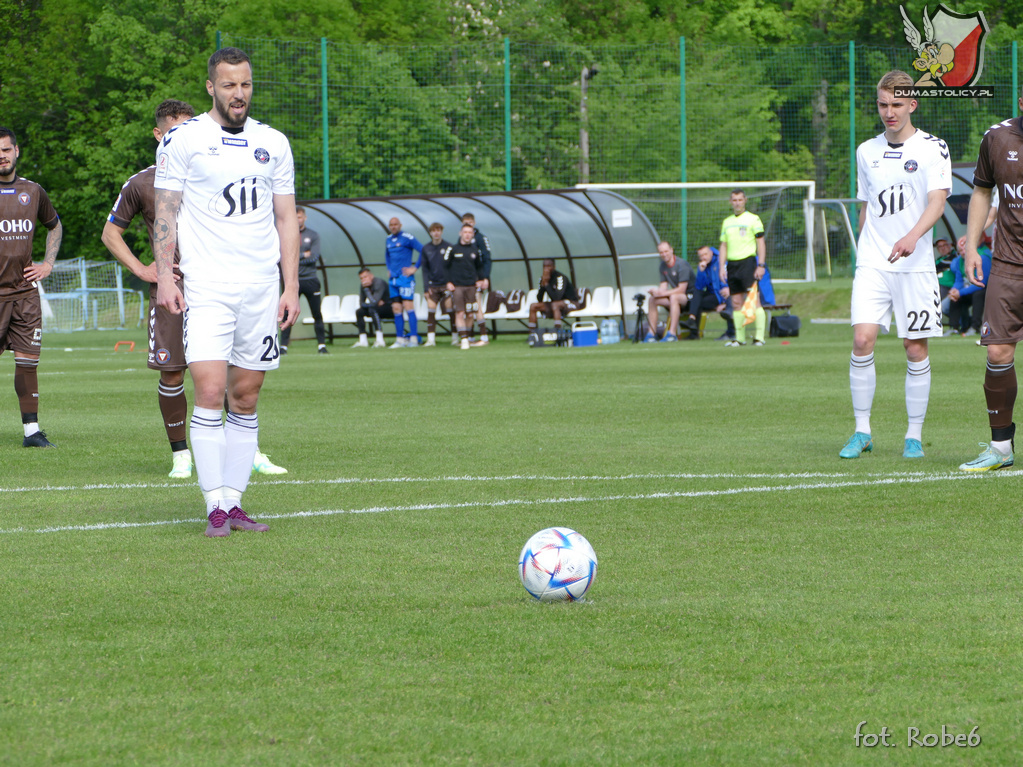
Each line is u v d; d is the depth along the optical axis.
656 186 125.44
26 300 34.12
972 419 37.56
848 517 21.69
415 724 11.61
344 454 31.20
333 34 176.88
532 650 13.89
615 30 198.00
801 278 146.62
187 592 16.69
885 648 13.81
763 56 149.00
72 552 19.44
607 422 38.16
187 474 28.38
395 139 137.38
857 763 10.67
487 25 188.38
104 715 11.88
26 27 199.62
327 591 16.70
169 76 197.75
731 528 20.88
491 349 84.50
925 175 29.77
